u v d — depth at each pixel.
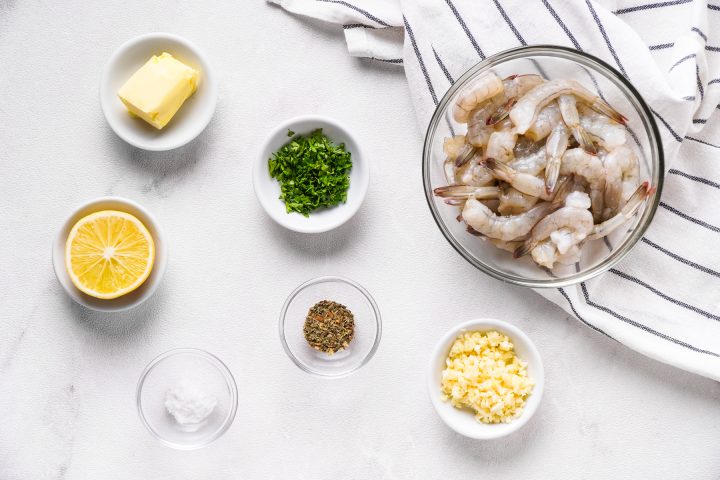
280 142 0.68
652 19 0.66
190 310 0.70
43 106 0.69
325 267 0.70
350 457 0.70
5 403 0.70
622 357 0.70
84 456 0.70
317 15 0.68
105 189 0.70
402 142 0.69
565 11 0.65
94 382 0.70
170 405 0.69
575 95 0.62
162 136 0.68
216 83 0.67
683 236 0.67
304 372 0.70
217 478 0.70
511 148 0.61
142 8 0.69
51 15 0.69
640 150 0.64
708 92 0.67
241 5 0.69
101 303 0.67
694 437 0.69
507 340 0.67
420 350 0.70
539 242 0.62
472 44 0.66
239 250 0.70
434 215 0.64
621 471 0.70
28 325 0.70
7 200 0.70
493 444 0.70
